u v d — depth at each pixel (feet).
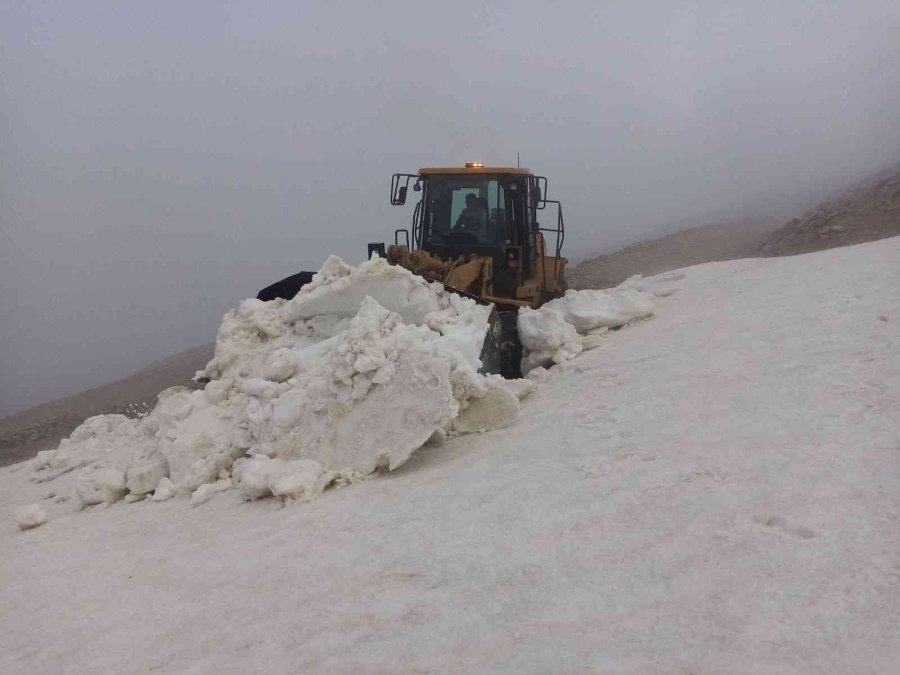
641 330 33.81
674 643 10.41
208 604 15.58
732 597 11.19
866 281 30.81
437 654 11.59
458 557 14.89
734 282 39.42
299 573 15.96
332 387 24.26
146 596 16.90
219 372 34.42
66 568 20.20
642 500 15.40
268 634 13.58
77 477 32.40
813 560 11.69
